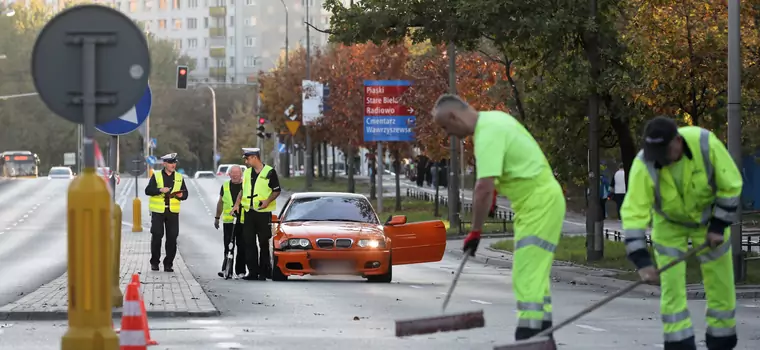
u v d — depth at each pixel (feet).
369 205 153.28
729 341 62.75
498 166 55.93
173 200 154.30
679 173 59.47
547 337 54.13
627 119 181.37
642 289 137.18
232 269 150.51
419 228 151.64
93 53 55.62
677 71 156.97
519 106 221.46
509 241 234.38
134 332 64.08
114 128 102.73
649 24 158.30
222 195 151.12
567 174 196.44
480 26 169.58
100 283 54.70
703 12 156.87
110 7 55.83
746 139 249.14
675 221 61.00
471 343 79.71
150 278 140.67
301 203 152.25
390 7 176.35
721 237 59.47
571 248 211.61
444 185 522.06
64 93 55.77
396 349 76.13
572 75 176.04
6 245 238.07
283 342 79.61
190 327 89.61
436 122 57.77
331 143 490.08
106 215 54.85
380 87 330.54
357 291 128.47
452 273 171.01
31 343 79.15
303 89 437.99
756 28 157.07
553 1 170.81
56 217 347.15
